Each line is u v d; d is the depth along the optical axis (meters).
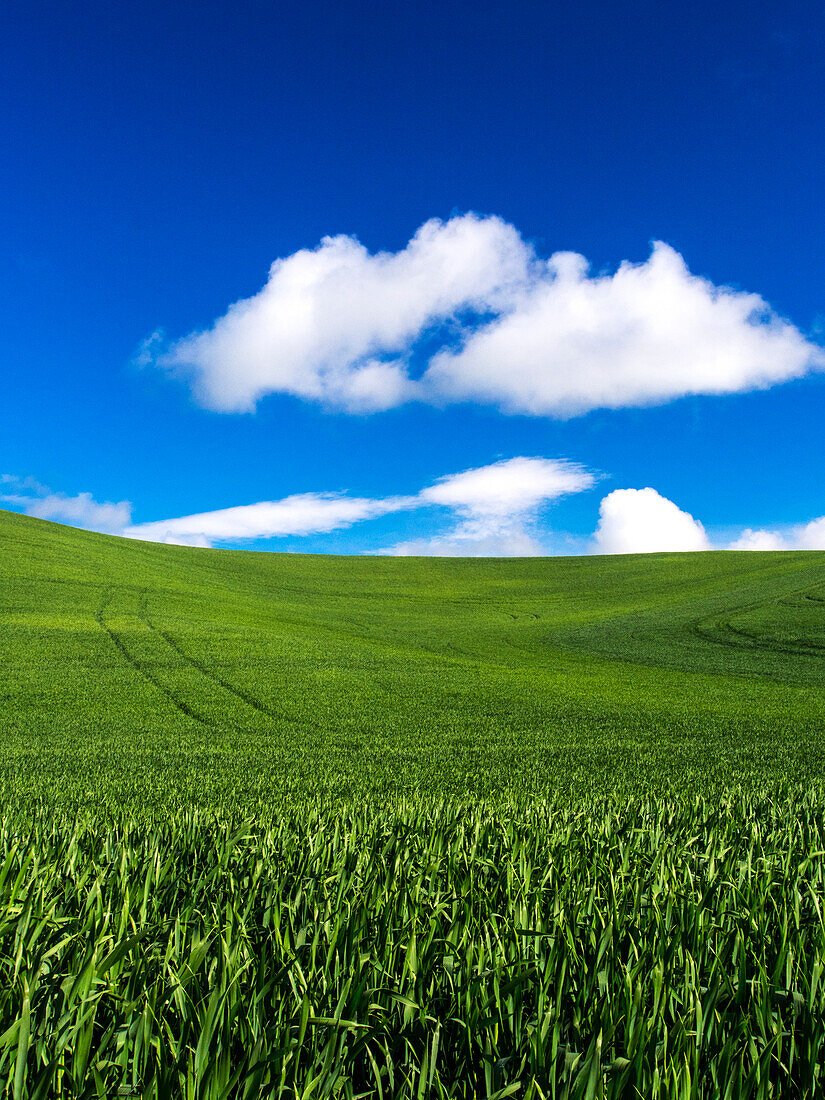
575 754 15.55
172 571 70.81
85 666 33.12
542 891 3.71
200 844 4.96
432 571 90.56
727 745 17.03
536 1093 2.27
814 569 75.38
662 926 3.20
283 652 38.59
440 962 3.02
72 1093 2.28
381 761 14.86
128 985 2.72
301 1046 2.48
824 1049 2.47
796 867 4.12
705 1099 2.35
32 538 72.00
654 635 51.72
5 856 4.44
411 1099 2.36
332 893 3.65
